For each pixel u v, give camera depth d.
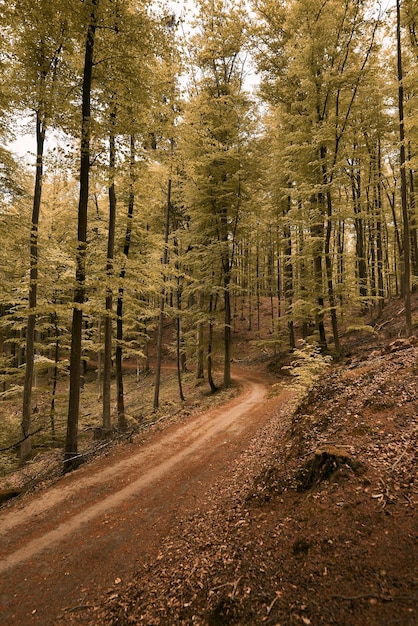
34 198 11.96
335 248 20.28
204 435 10.43
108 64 8.31
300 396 8.85
